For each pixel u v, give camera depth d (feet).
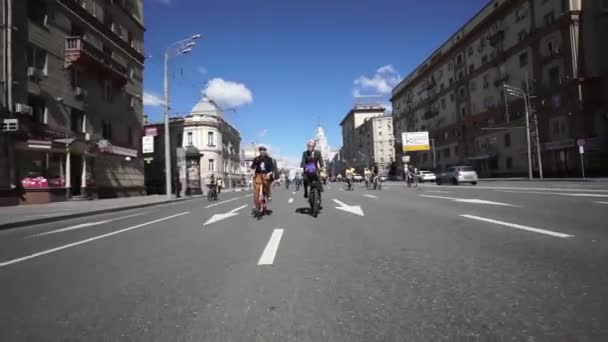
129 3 106.52
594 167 116.98
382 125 367.86
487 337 8.34
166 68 85.40
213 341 8.68
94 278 14.55
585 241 17.01
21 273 15.88
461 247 17.21
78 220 40.78
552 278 12.05
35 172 67.82
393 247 17.97
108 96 93.61
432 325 9.07
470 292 11.18
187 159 111.75
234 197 83.76
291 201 54.24
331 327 9.18
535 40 139.74
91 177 84.48
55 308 11.23
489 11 168.66
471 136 189.06
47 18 72.18
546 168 136.77
